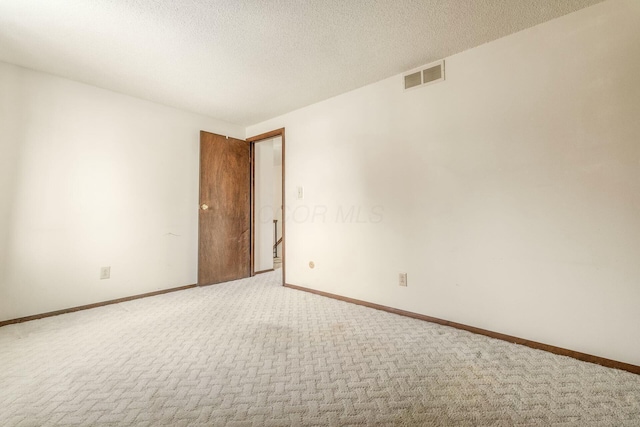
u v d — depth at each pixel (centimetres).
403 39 206
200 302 289
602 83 168
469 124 217
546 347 182
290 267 349
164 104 329
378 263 268
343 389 144
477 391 141
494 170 205
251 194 418
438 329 218
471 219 215
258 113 359
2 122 229
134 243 304
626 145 161
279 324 230
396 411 128
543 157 186
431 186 235
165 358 175
